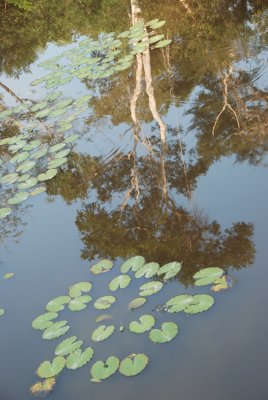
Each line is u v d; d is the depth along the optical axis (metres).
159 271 4.65
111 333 4.09
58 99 9.31
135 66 9.89
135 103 8.56
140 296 4.44
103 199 6.38
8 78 11.23
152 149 7.17
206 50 9.55
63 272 5.11
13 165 7.57
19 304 4.82
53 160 7.34
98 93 9.19
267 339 3.76
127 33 11.45
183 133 7.32
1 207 6.59
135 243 5.34
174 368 3.71
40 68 11.21
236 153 6.41
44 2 16.19
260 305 4.06
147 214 5.84
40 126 8.52
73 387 3.72
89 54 10.98
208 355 3.75
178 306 4.14
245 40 9.51
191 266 4.73
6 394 3.85
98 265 5.04
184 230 5.33
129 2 14.03
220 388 3.49
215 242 4.96
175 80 8.88
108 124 8.16
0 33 14.82
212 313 4.08
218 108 7.63
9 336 4.44
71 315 4.44
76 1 15.48
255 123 6.94
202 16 11.21
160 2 12.80
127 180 6.64
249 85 7.98
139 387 3.61
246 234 4.94
